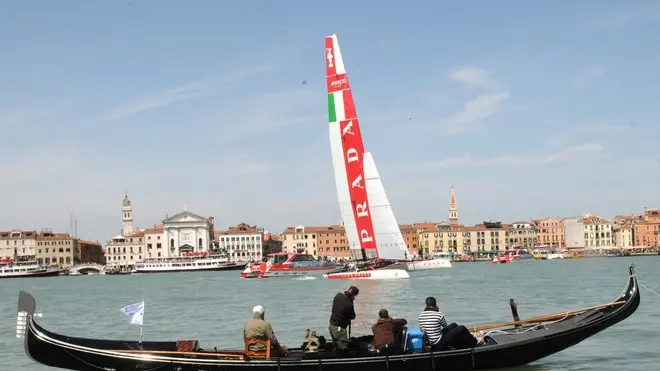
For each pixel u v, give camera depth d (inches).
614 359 1183.6
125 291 4458.7
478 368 1044.5
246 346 1002.7
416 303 2401.6
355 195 4148.6
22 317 991.6
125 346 1040.2
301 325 1838.1
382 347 1014.4
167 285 5295.3
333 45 4097.0
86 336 1775.3
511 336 1075.9
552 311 2007.9
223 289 4175.7
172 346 1052.5
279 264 6899.6
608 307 1136.2
